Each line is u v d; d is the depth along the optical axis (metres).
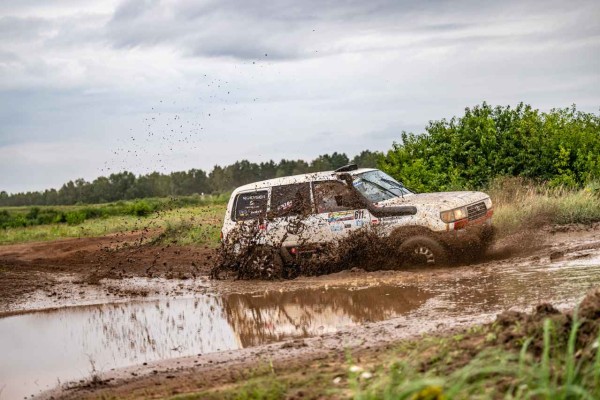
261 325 9.45
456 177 19.53
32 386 7.39
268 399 5.55
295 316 9.79
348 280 12.13
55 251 22.38
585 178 19.23
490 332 6.12
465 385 4.91
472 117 20.36
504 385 4.84
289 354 7.39
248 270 13.70
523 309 8.12
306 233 13.27
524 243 13.47
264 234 13.59
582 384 4.50
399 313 9.05
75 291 13.80
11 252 23.19
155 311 11.30
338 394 5.40
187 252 18.83
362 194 13.08
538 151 19.70
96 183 109.94
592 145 19.81
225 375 6.84
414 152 20.62
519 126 20.19
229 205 14.18
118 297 12.88
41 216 47.72
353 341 7.60
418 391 4.57
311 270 13.33
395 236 12.66
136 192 107.56
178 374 7.21
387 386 4.80
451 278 11.08
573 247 12.52
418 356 6.00
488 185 19.42
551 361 5.08
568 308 7.73
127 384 7.05
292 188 13.64
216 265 14.15
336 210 13.16
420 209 12.53
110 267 16.94
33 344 9.41
